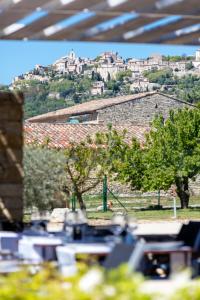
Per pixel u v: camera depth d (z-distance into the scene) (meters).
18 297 8.97
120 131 78.19
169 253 16.52
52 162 34.09
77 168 44.72
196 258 16.06
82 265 10.81
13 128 22.84
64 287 9.25
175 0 17.44
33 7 17.69
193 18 18.84
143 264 16.16
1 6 17.95
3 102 22.75
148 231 28.98
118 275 9.23
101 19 19.20
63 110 112.31
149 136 54.19
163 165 52.22
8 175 22.80
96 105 103.56
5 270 13.71
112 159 47.88
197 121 52.22
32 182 33.50
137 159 51.62
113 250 13.56
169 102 102.88
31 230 19.11
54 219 36.00
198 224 17.98
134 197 66.12
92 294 8.63
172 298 8.64
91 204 59.34
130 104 101.50
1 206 22.73
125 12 17.61
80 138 72.00
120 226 19.52
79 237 17.30
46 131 72.31
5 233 18.78
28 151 33.69
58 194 34.31
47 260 16.42
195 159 52.22
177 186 53.69
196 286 8.87
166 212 48.94
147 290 8.80
